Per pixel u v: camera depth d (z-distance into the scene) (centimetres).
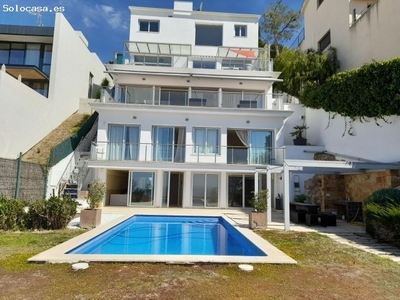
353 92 1378
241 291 419
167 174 1619
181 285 434
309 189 1510
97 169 1588
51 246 657
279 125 1675
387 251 702
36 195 1387
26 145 1738
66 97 2348
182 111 1636
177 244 818
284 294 414
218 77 1828
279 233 883
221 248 771
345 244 757
